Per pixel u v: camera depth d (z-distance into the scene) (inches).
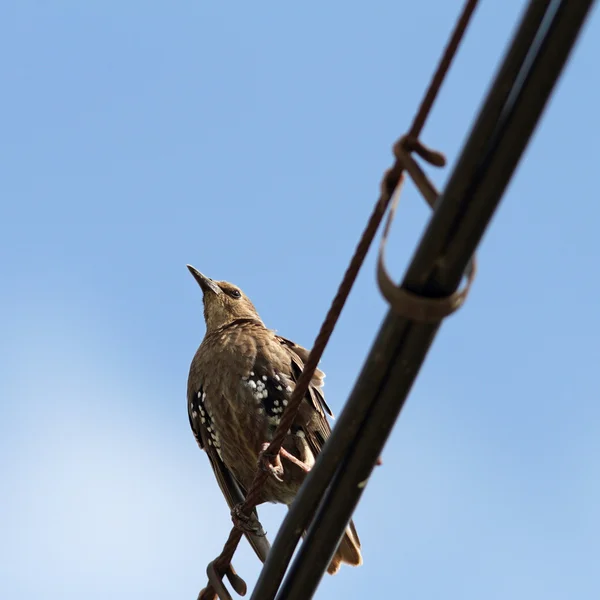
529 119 242.7
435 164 270.7
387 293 262.7
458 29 255.6
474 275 258.8
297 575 323.0
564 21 234.4
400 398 285.4
